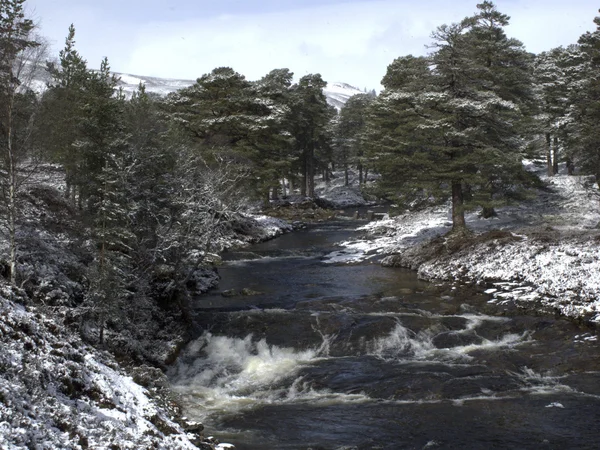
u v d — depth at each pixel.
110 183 17.47
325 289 26.80
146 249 20.78
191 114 50.81
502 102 31.55
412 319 20.42
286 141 55.16
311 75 75.06
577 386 14.31
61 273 17.75
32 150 17.30
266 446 11.52
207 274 29.27
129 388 11.77
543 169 62.12
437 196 32.38
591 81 36.50
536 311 20.86
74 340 12.61
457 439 11.58
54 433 7.75
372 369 16.36
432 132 31.77
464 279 26.73
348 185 89.88
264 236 45.28
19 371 8.94
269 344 19.03
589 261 24.27
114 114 20.98
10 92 15.68
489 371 15.68
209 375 16.58
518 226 36.31
